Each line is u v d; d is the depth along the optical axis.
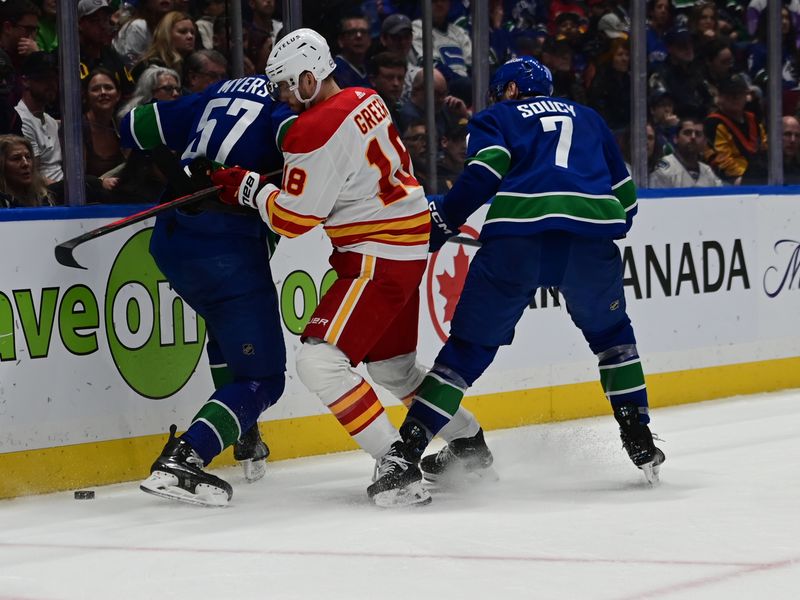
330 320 10.77
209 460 11.15
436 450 14.27
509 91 11.91
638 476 12.24
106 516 10.79
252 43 14.37
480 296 11.30
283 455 14.02
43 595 7.85
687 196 17.86
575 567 8.19
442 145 16.08
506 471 12.85
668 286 17.62
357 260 10.84
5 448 11.82
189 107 11.84
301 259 14.16
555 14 16.83
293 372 14.10
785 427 15.23
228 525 10.08
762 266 18.81
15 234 11.86
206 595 7.71
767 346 18.91
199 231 11.45
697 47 18.28
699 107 18.42
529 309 16.19
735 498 10.72
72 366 12.27
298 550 8.95
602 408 17.03
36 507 11.38
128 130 11.95
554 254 11.22
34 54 12.73
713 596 7.38
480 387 15.70
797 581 7.70
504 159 11.23
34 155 12.85
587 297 11.54
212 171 11.44
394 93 15.48
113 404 12.60
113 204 13.34
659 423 15.95
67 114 12.80
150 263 12.90
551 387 16.47
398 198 10.91
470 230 15.73
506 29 16.44
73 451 12.30
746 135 18.97
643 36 17.45
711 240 18.16
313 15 14.72
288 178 10.59
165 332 13.00
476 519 10.03
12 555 9.18
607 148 11.89
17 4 12.52
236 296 11.51
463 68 16.16
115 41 13.34
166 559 8.78
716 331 18.22
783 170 19.50
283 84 10.93
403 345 11.63
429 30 15.61
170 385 13.06
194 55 13.90
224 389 11.38
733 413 16.70
